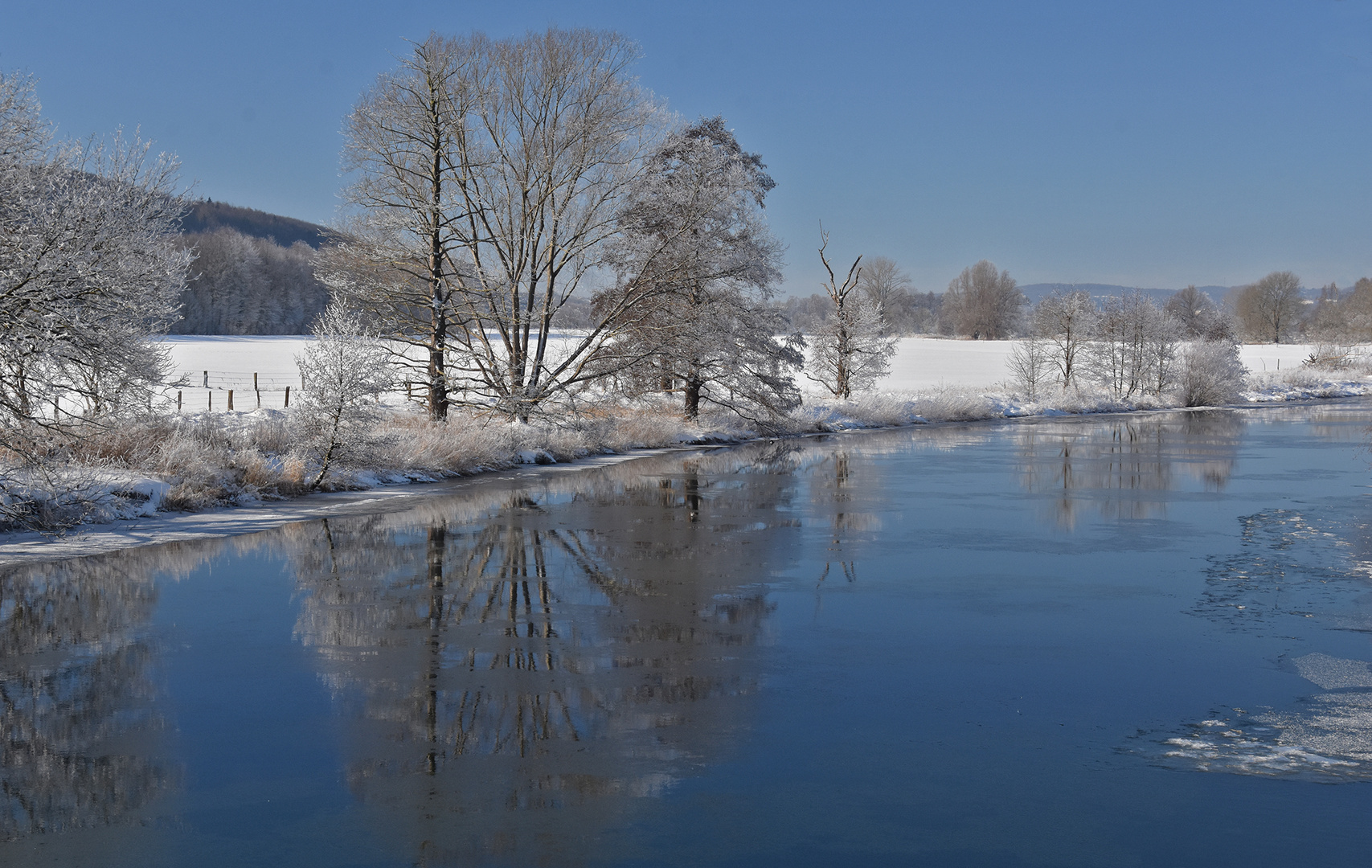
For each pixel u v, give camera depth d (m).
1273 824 5.52
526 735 6.86
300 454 19.86
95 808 5.70
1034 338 62.91
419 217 26.92
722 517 16.78
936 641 9.34
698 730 6.98
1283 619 10.12
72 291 13.07
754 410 35.78
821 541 14.58
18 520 14.50
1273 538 14.81
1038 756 6.52
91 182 13.84
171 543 13.98
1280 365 93.56
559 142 27.62
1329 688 7.93
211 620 9.92
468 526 15.71
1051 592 11.38
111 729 6.96
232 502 17.56
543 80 27.27
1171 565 12.91
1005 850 5.23
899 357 95.06
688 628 9.75
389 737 6.81
